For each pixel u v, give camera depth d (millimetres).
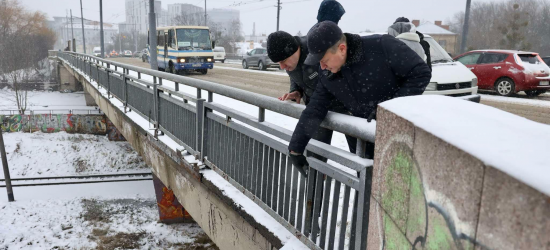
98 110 45156
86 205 20297
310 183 2705
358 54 2123
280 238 2977
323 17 2979
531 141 828
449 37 48375
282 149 3047
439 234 994
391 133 1331
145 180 25719
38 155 30750
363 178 2027
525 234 676
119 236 15586
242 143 3775
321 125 2393
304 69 2775
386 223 1398
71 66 30781
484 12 47125
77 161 30188
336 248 2725
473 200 833
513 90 10180
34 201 21016
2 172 28297
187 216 16000
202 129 4633
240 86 12547
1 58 62250
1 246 15148
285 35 2656
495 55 10727
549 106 8289
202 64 19344
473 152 831
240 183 3881
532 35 40469
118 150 31875
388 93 2223
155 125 6746
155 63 13625
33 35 79375
